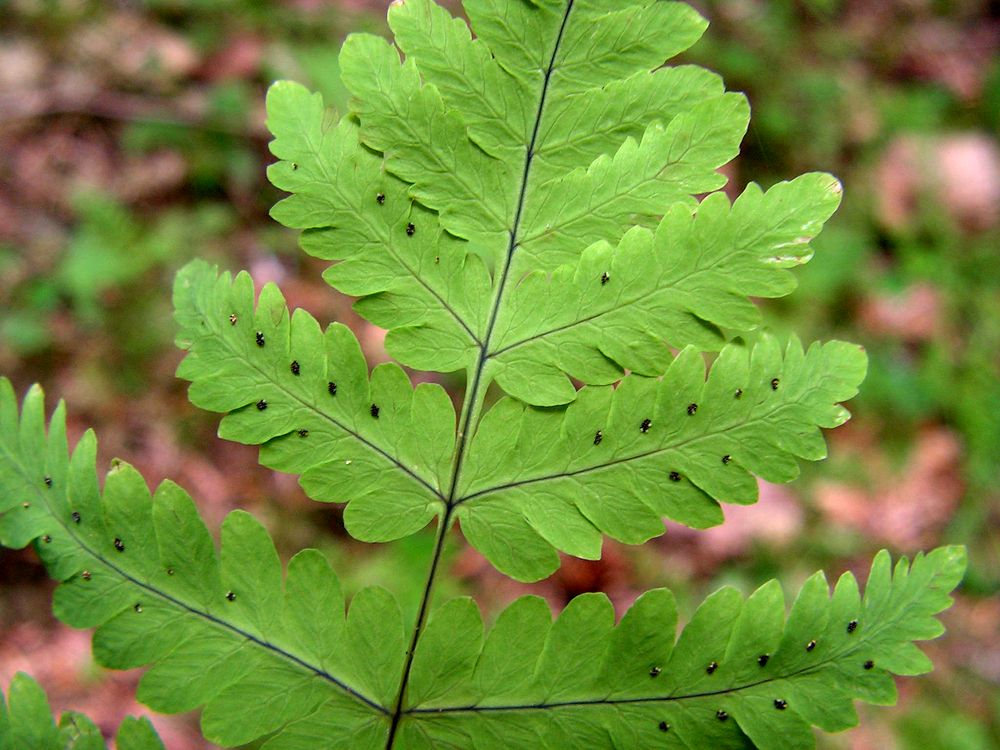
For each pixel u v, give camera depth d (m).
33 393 0.09
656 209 0.09
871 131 0.39
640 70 0.09
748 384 0.09
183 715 0.23
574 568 0.27
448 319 0.09
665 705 0.09
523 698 0.09
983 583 0.30
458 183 0.09
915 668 0.09
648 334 0.09
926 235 0.36
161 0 0.36
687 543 0.29
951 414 0.33
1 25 0.36
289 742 0.09
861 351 0.09
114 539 0.09
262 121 0.34
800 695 0.09
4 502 0.09
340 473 0.09
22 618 0.25
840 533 0.30
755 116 0.38
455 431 0.09
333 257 0.09
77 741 0.09
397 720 0.09
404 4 0.09
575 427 0.09
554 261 0.09
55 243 0.31
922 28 0.44
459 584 0.25
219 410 0.09
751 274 0.09
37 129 0.33
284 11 0.37
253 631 0.09
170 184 0.33
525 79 0.09
